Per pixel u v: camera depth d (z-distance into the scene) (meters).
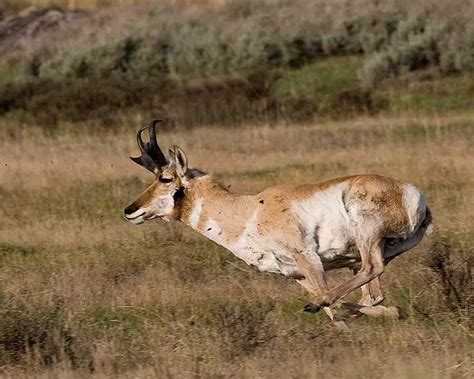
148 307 33.53
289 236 30.36
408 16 111.44
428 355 26.84
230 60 111.00
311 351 27.92
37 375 27.09
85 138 83.56
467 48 99.12
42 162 65.69
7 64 121.31
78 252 41.78
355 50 108.12
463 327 29.53
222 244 31.48
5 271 38.81
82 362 28.16
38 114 94.31
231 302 33.44
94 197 53.81
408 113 87.31
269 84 98.88
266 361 27.06
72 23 131.25
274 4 128.75
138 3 141.62
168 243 42.34
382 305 32.12
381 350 27.75
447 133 73.50
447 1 114.19
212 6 134.38
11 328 29.27
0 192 56.09
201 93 95.50
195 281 36.47
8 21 136.75
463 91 91.69
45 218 49.16
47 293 35.00
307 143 72.62
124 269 38.22
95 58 115.06
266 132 79.25
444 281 32.19
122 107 95.44
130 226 45.41
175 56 114.50
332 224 30.31
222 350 28.05
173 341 29.62
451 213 45.00
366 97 89.75
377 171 57.59
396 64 99.81
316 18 117.31
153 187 31.98
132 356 28.61
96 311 33.50
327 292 29.94
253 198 31.08
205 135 80.94
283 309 32.75
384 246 30.92
